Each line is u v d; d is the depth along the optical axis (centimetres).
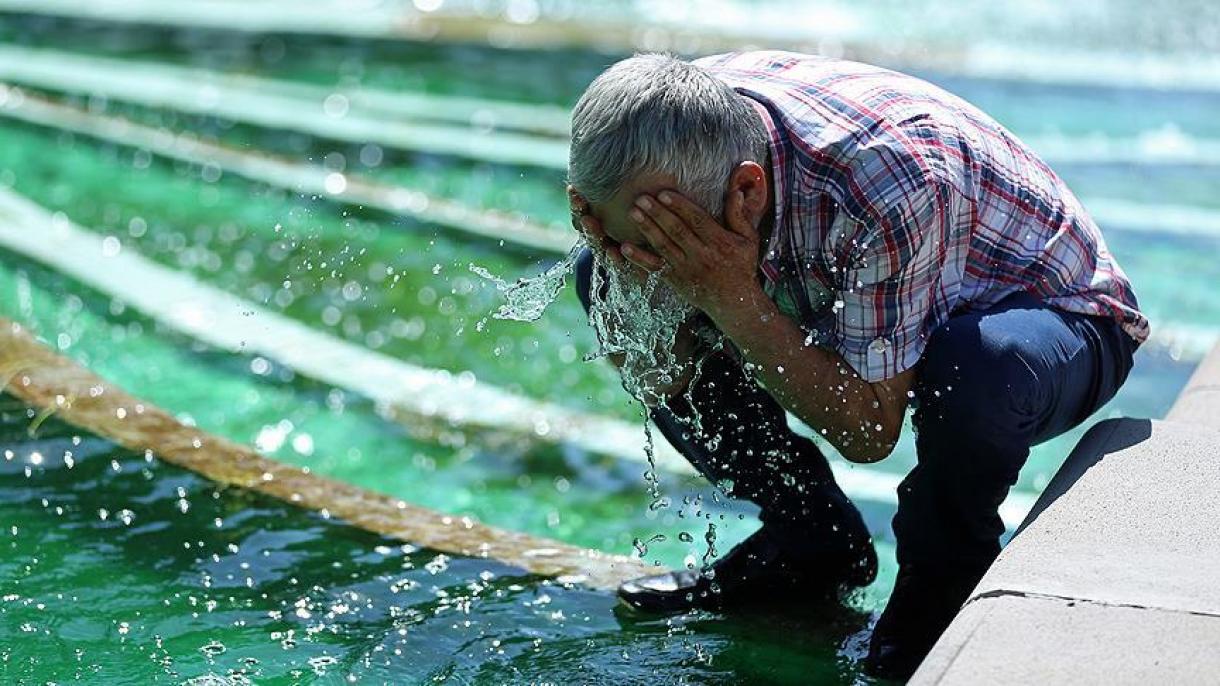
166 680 660
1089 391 667
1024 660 507
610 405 1119
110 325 1246
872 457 661
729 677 673
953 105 645
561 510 955
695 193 571
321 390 1137
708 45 2214
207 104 1920
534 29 2312
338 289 1341
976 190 629
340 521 836
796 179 603
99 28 2266
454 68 2116
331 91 1997
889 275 604
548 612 739
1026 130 1819
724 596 746
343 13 2397
